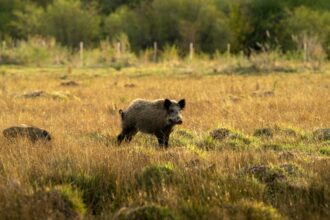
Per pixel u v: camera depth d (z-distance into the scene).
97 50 131.38
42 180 26.75
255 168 27.84
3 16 183.75
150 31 160.50
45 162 29.58
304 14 147.88
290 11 158.38
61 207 24.16
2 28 180.75
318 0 169.00
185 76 96.88
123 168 28.17
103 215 23.97
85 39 164.62
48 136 38.25
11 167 28.48
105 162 28.86
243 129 41.72
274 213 23.45
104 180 27.00
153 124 36.47
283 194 25.75
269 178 27.19
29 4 189.12
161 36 159.12
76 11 164.88
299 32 142.88
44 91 67.69
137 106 37.12
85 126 43.75
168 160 30.56
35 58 127.81
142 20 160.88
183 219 23.03
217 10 166.75
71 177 27.28
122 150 32.41
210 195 25.09
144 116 36.62
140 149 33.72
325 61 113.06
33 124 45.28
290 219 23.50
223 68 105.62
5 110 54.94
